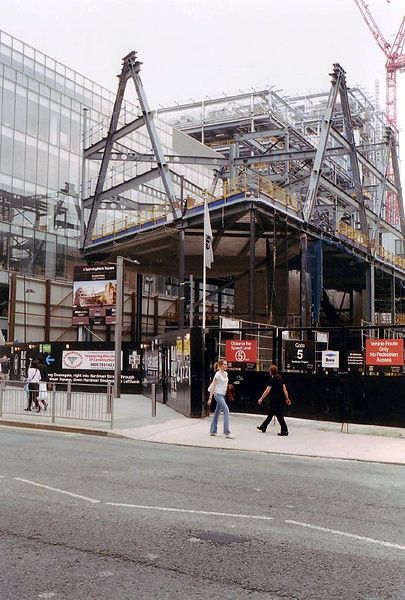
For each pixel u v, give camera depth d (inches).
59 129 2201.0
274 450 523.2
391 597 183.0
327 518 282.2
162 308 2172.7
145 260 1817.2
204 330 759.1
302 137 2124.8
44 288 1808.6
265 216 1315.2
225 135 2623.0
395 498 330.6
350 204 1659.7
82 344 1179.9
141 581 193.3
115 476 379.2
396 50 5310.0
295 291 1743.4
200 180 2856.8
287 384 700.0
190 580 195.2
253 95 2417.6
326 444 555.8
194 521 271.4
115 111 1594.5
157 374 1015.6
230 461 458.0
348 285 2103.8
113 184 2362.2
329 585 192.5
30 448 499.5
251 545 236.1
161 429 641.0
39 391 741.3
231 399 729.0
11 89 2012.8
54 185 2150.6
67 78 2256.4
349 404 654.5
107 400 667.4
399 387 634.2
